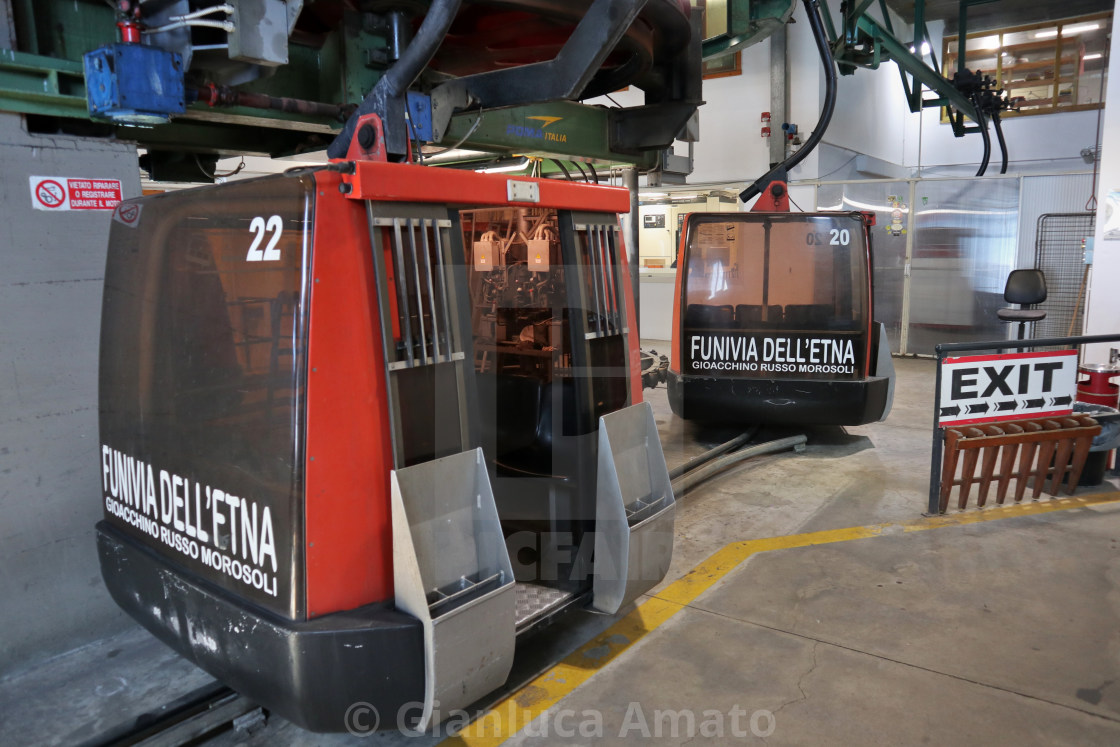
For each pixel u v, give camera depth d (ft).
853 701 8.36
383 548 6.54
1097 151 45.55
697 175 38.24
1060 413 14.52
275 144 14.10
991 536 12.87
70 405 9.17
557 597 8.70
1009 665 8.99
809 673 8.93
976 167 49.44
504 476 9.41
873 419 17.95
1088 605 10.41
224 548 6.68
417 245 6.63
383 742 7.80
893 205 32.40
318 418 6.02
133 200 7.57
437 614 6.39
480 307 9.78
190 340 6.75
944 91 33.53
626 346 9.18
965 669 8.93
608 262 8.91
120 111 7.77
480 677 6.88
